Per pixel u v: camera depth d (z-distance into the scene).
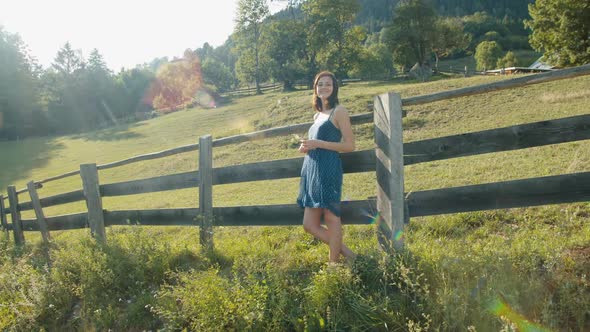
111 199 14.52
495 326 2.29
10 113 62.69
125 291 4.08
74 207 13.95
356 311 2.69
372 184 8.52
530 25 27.22
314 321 2.74
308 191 3.29
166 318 3.30
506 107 15.24
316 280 3.00
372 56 64.25
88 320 3.74
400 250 3.14
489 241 3.74
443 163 9.23
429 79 45.84
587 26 24.25
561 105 13.74
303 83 71.38
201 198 4.69
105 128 52.03
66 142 41.25
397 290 2.91
